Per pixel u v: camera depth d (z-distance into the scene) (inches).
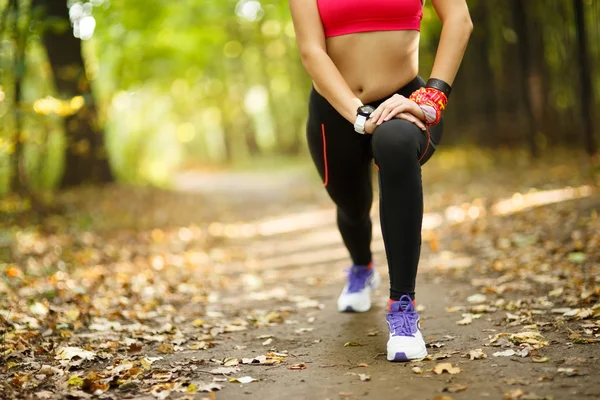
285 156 1379.2
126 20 568.7
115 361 111.3
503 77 591.5
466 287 163.9
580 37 412.5
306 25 109.3
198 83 1135.0
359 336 123.3
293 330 133.9
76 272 217.3
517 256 194.4
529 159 475.5
